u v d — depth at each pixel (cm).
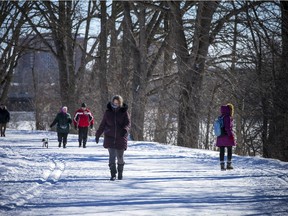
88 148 6800
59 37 12888
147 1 9619
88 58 13988
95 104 15238
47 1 12406
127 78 12062
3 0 13800
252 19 7406
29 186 2920
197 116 8769
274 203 2441
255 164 4759
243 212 2183
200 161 5028
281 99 6888
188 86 8706
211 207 2305
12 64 15562
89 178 3416
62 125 6888
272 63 7062
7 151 5950
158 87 10956
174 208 2256
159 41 11662
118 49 13625
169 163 4769
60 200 2433
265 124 7262
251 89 7769
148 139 11825
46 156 5344
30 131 12319
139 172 3900
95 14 13038
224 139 4178
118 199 2498
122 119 3322
